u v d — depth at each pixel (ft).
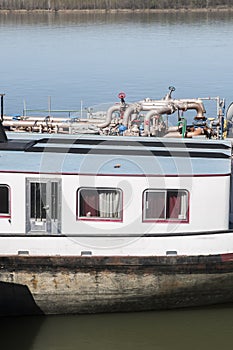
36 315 83.10
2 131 87.45
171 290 81.92
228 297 83.82
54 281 80.64
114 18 509.35
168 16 527.40
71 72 259.80
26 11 573.74
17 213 79.97
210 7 585.22
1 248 79.97
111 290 81.30
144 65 278.46
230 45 336.70
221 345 79.46
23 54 313.73
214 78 245.04
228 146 88.38
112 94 216.13
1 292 81.25
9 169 79.15
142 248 80.12
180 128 105.09
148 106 105.40
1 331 80.79
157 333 81.10
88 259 79.82
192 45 339.98
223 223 80.69
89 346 79.05
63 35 387.75
